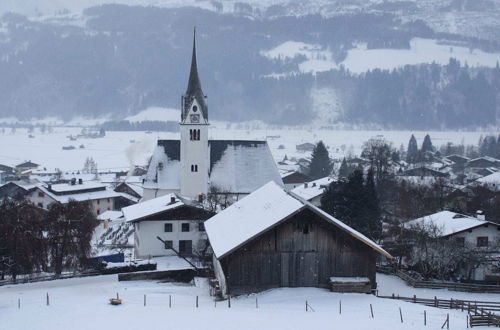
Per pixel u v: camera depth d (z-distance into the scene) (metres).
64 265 88.75
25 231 83.31
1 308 60.03
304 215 65.25
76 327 49.75
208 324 50.06
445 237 92.06
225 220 75.69
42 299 65.44
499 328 49.75
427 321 52.59
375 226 100.25
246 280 64.75
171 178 135.62
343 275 65.69
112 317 53.53
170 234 99.19
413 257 88.12
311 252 65.50
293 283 65.38
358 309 57.31
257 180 137.50
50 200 158.75
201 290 71.94
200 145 130.62
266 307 58.53
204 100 130.25
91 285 76.12
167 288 73.00
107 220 145.00
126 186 185.50
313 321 51.22
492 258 88.19
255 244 64.81
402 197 148.50
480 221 94.50
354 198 101.00
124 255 105.50
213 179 135.38
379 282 82.25
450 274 87.19
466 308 61.28
